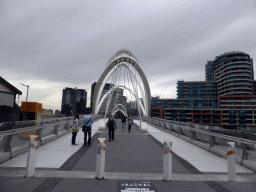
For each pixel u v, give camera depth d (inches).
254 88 4842.5
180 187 169.8
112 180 182.7
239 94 4195.4
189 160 279.3
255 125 3850.9
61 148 335.3
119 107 3019.2
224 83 4547.2
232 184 180.2
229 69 4411.9
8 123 278.2
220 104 4269.2
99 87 1505.9
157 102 5039.4
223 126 4077.3
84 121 365.4
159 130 741.3
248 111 3914.9
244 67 4237.2
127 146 373.1
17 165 227.0
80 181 177.5
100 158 185.8
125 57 1423.5
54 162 244.4
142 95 1565.0
